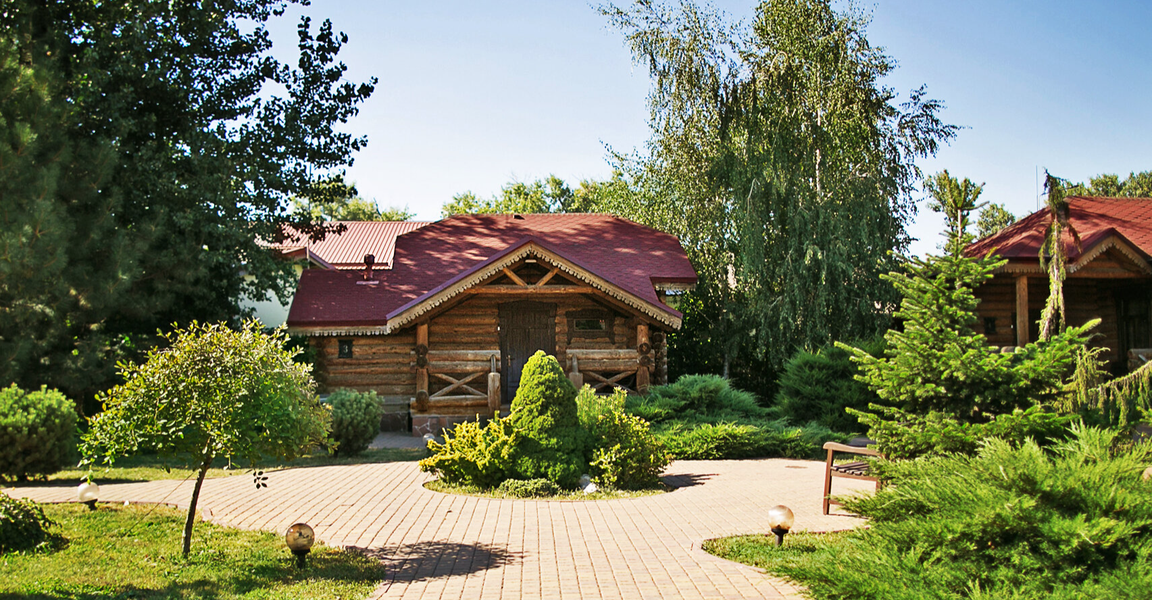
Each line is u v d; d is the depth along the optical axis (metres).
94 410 20.17
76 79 19.52
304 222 24.09
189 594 7.00
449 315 22.27
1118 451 6.08
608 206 34.50
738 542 8.66
